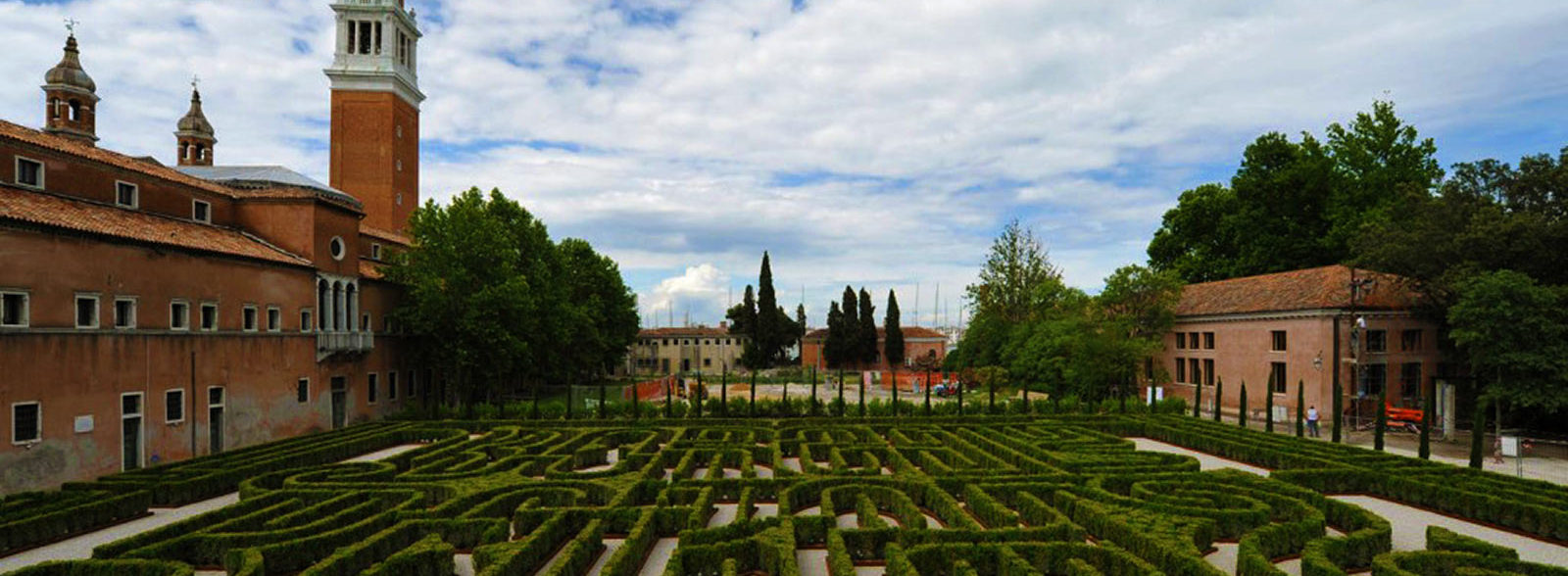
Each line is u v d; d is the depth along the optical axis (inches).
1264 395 2224.4
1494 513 969.5
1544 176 1788.9
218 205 1723.7
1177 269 3125.0
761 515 999.6
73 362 1184.8
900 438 1509.6
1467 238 1763.0
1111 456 1343.5
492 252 2096.5
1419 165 2655.0
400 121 3144.7
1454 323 1760.6
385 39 3063.5
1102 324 2439.7
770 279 5182.1
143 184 1501.0
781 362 5762.8
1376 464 1231.5
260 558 732.0
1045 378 2593.5
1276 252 2783.0
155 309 1338.6
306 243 1768.0
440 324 2041.1
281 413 1659.7
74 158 1355.8
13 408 1092.5
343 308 1875.0
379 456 1568.7
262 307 1608.0
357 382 1943.9
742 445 1424.7
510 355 2044.8
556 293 2375.7
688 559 745.0
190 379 1412.4
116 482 1120.2
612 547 864.9
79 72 1843.0
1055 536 800.9
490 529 826.2
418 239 2134.6
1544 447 1626.5
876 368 5374.0
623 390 2760.8
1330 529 949.8
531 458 1301.7
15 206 1150.3
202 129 2518.5
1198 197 3132.4
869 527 837.8
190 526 882.1
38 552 868.0
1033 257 3432.6
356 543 823.1
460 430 1834.4
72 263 1188.5
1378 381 2044.8
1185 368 2618.1
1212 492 1007.0
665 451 1371.8
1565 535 891.4
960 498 1070.4
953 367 4323.3
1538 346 1561.3
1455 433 1818.4
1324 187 2699.3
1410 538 912.3
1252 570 700.7
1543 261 1736.0
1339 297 2041.1
